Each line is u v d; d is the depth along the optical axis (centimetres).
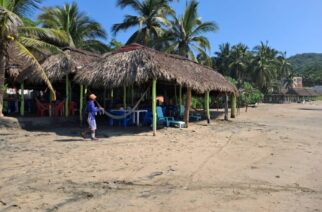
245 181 759
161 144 1241
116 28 3566
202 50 3597
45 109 1889
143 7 3450
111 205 605
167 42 3569
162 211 580
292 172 847
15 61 1828
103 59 1683
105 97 2262
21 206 596
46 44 1652
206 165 910
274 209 591
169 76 1503
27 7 1670
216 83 2069
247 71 8162
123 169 853
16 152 1062
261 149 1180
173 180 761
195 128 1788
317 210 589
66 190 684
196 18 3497
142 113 1870
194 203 617
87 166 880
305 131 1786
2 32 1484
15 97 2252
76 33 3341
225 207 599
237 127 1922
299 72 15538
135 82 1481
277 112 3644
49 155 1016
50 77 1703
